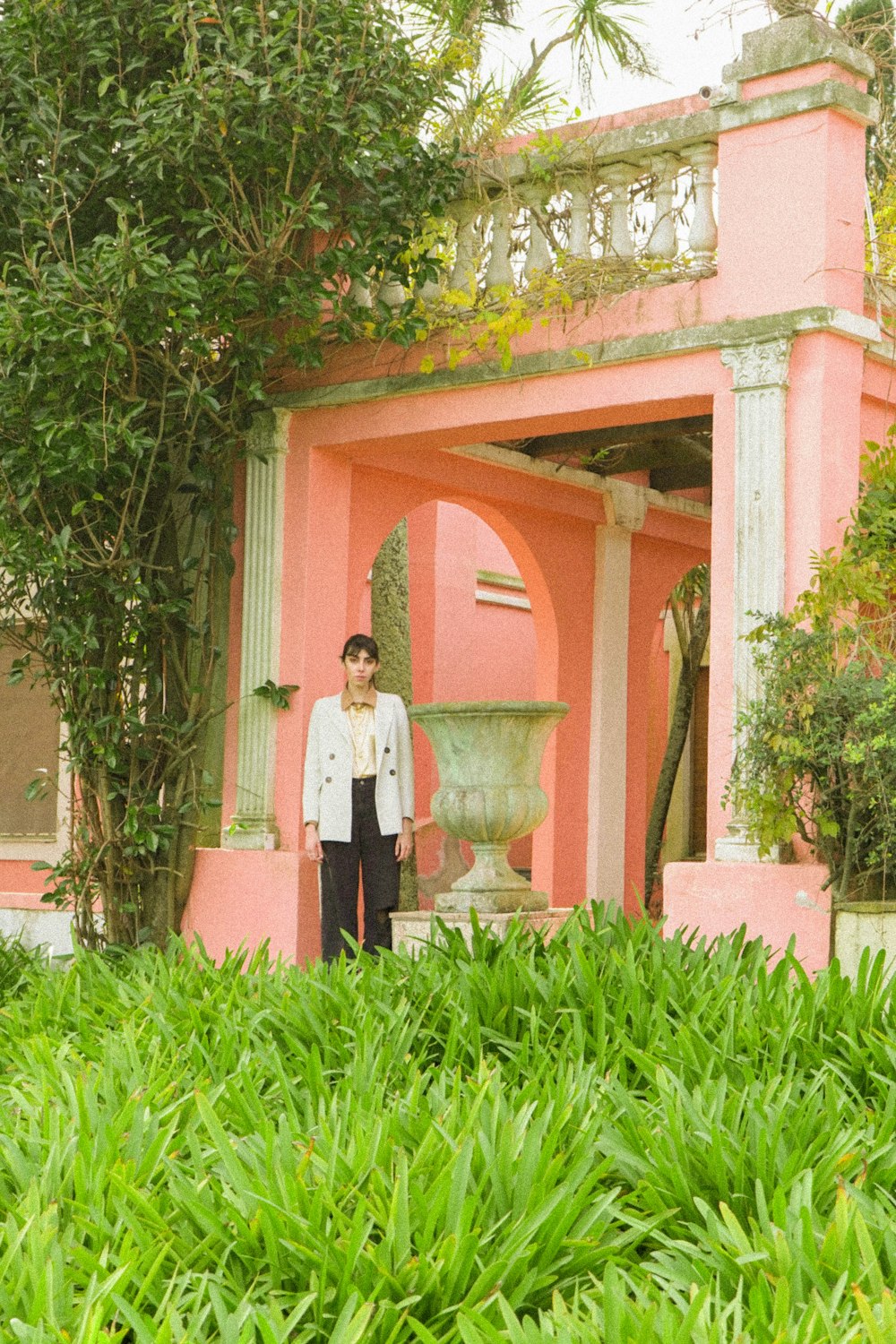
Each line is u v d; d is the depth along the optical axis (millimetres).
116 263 6367
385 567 8664
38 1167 3334
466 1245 2771
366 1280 2762
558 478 9695
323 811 7227
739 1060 3951
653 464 9844
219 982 5137
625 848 10531
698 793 14883
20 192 6809
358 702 7316
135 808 7559
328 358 7754
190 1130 3354
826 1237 2727
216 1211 3096
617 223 6828
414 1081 3816
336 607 7988
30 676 9938
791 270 6191
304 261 7320
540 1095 3621
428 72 7219
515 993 4633
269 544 7891
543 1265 2895
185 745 7855
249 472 7980
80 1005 5066
